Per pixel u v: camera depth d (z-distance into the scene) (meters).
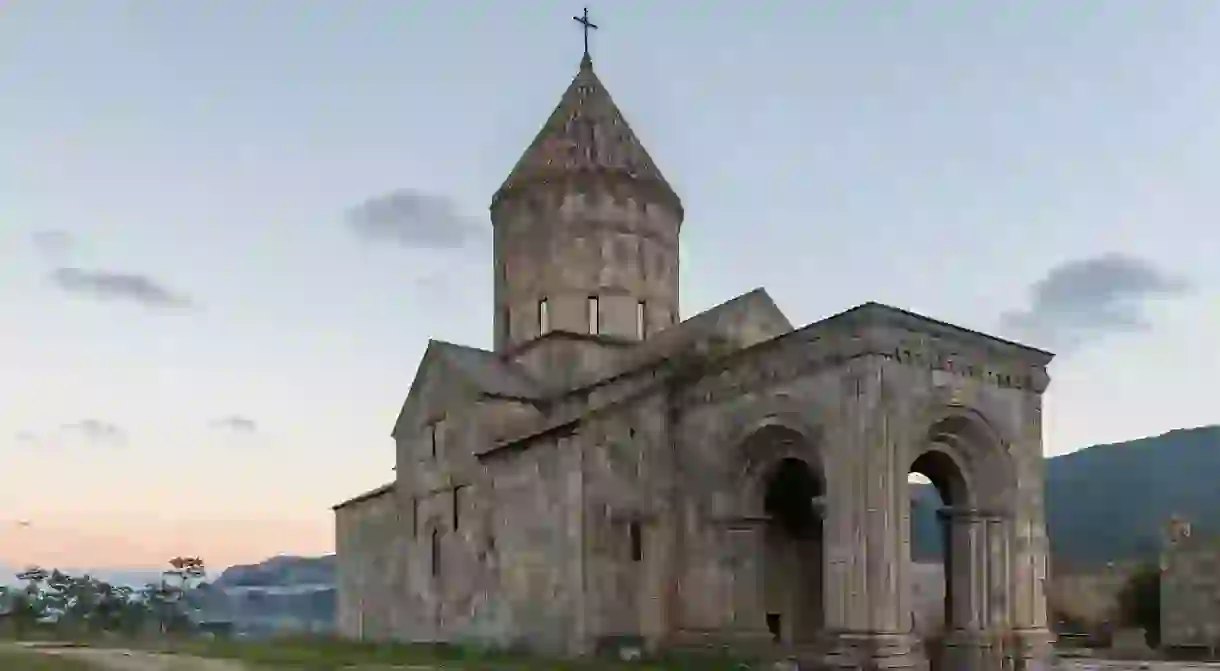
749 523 35.78
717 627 35.47
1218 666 46.38
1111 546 121.00
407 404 46.84
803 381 33.91
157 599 94.31
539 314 45.78
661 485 37.66
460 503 42.84
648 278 45.81
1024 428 36.84
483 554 41.09
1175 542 64.25
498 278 47.84
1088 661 50.97
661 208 46.66
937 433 34.56
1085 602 74.88
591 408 40.53
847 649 30.97
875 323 32.19
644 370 39.97
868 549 31.27
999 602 35.22
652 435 37.97
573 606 36.50
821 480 34.12
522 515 39.25
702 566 36.28
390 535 47.25
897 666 30.50
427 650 39.75
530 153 48.00
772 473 35.84
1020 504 36.12
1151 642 65.12
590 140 46.84
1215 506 127.12
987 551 35.53
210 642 47.41
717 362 36.94
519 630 38.78
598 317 44.94
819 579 40.75
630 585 36.84
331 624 58.34
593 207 45.47
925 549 94.25
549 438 38.44
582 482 36.84
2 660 37.12
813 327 33.62
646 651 36.16
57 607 85.75
